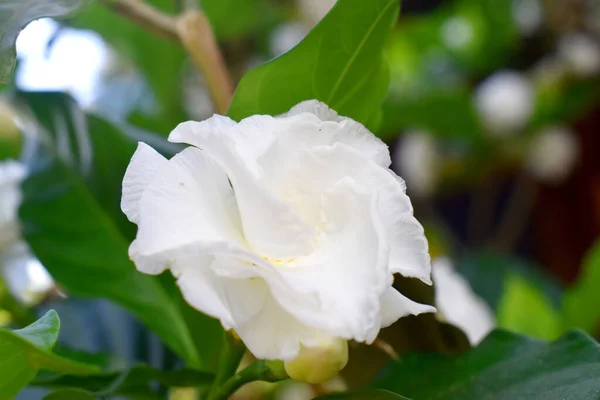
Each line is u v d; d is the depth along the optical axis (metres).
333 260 0.17
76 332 0.27
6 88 0.30
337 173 0.17
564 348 0.19
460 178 0.56
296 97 0.19
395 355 0.21
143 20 0.25
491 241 0.58
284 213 0.16
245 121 0.17
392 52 0.57
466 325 0.26
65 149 0.24
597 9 0.53
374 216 0.16
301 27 0.53
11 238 0.30
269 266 0.16
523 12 0.55
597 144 0.53
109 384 0.20
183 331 0.23
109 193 0.24
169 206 0.16
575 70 0.51
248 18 0.50
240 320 0.16
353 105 0.20
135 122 0.31
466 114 0.48
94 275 0.24
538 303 0.34
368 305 0.16
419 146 0.54
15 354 0.17
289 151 0.17
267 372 0.18
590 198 0.53
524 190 0.55
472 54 0.57
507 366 0.20
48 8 0.19
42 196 0.24
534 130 0.52
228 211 0.17
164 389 0.22
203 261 0.16
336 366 0.17
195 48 0.25
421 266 0.17
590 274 0.30
